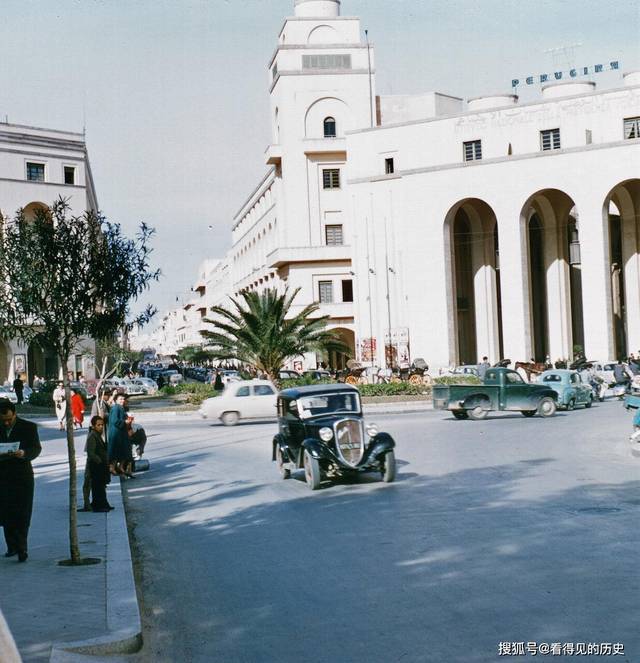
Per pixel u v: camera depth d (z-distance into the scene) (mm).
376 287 62938
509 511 12820
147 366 130250
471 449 21781
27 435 10406
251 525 12984
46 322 10867
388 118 73625
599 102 56250
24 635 7273
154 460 23156
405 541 11016
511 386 31578
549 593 8102
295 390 17891
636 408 22594
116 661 6898
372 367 54188
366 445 16797
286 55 70562
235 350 43875
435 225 59344
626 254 58594
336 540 11375
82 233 11102
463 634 7027
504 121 59500
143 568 10453
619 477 15883
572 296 64062
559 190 55312
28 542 11680
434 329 59156
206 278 147625
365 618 7672
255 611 8156
